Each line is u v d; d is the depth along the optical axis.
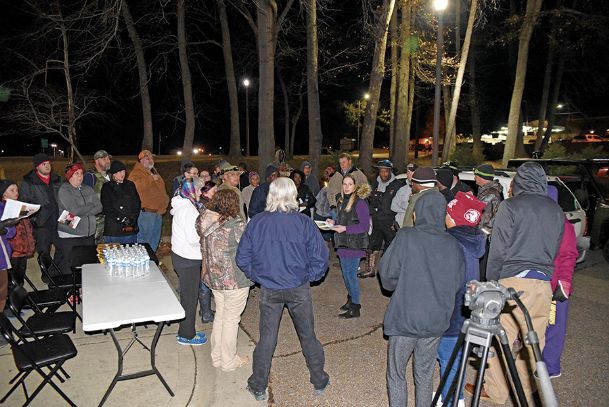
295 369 4.74
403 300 3.35
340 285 7.46
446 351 3.79
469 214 3.80
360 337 5.49
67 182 6.14
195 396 4.20
